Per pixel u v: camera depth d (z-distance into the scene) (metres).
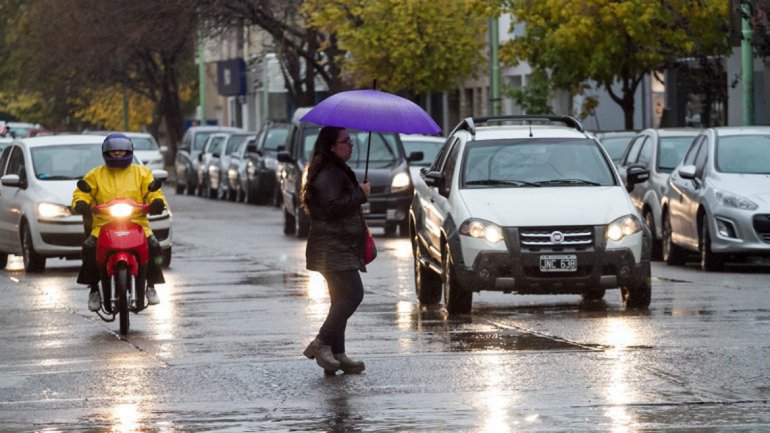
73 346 33.00
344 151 27.97
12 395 26.25
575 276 37.38
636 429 22.03
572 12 82.25
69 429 22.98
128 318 35.09
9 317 39.88
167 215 55.44
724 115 80.44
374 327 35.19
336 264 27.80
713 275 49.75
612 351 30.03
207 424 23.17
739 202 50.62
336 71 126.81
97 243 35.44
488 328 34.53
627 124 86.62
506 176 39.66
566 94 114.62
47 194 56.00
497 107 102.12
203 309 40.34
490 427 22.39
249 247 67.00
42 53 158.62
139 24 131.88
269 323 36.59
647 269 37.78
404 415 23.56
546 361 28.80
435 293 41.00
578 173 39.81
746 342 31.16
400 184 73.50
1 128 74.00
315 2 114.38
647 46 82.31
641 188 59.53
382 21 112.44
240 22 127.56
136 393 26.19
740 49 89.62
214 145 134.25
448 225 38.19
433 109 147.50
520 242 37.28
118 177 36.28
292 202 75.38
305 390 26.17
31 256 56.09
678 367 27.78
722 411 23.41
